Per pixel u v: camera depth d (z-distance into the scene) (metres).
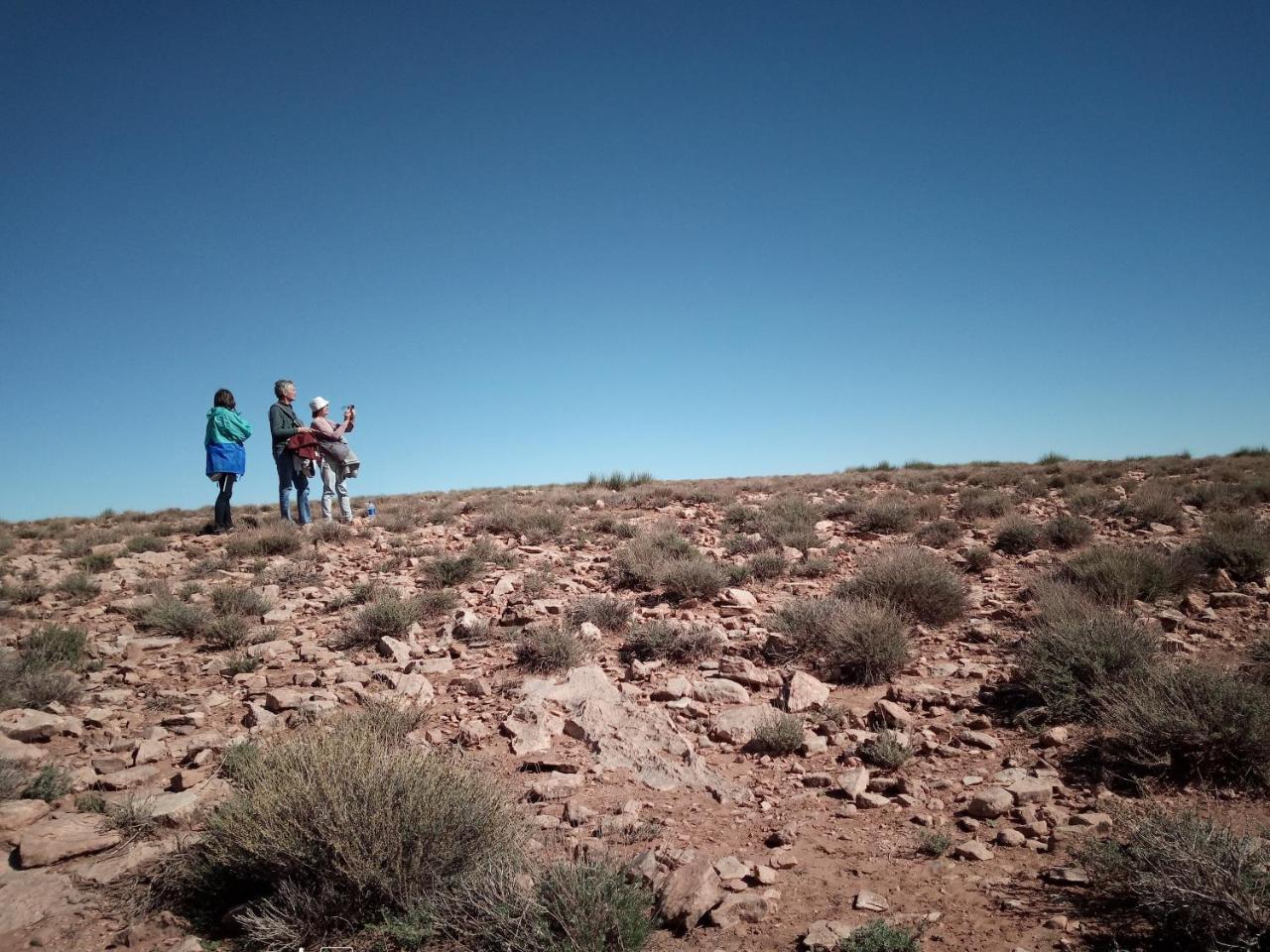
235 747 5.75
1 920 3.90
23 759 5.71
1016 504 16.98
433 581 11.71
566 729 6.49
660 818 4.95
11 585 11.89
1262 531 11.34
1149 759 5.21
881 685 7.31
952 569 10.98
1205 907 3.41
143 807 4.92
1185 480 19.41
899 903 3.91
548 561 12.95
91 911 4.00
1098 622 7.07
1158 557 9.73
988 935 3.59
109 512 26.36
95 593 11.98
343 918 3.80
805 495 20.72
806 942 3.54
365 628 9.11
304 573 12.78
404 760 4.48
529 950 3.50
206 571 13.10
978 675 7.27
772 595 10.45
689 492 21.66
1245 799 4.79
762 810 5.06
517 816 4.61
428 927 3.69
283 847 3.86
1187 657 6.93
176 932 3.85
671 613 9.68
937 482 21.83
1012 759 5.62
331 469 17.84
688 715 6.71
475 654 8.45
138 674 8.12
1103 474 21.36
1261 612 8.27
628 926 3.58
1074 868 4.07
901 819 4.85
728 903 3.85
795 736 5.99
